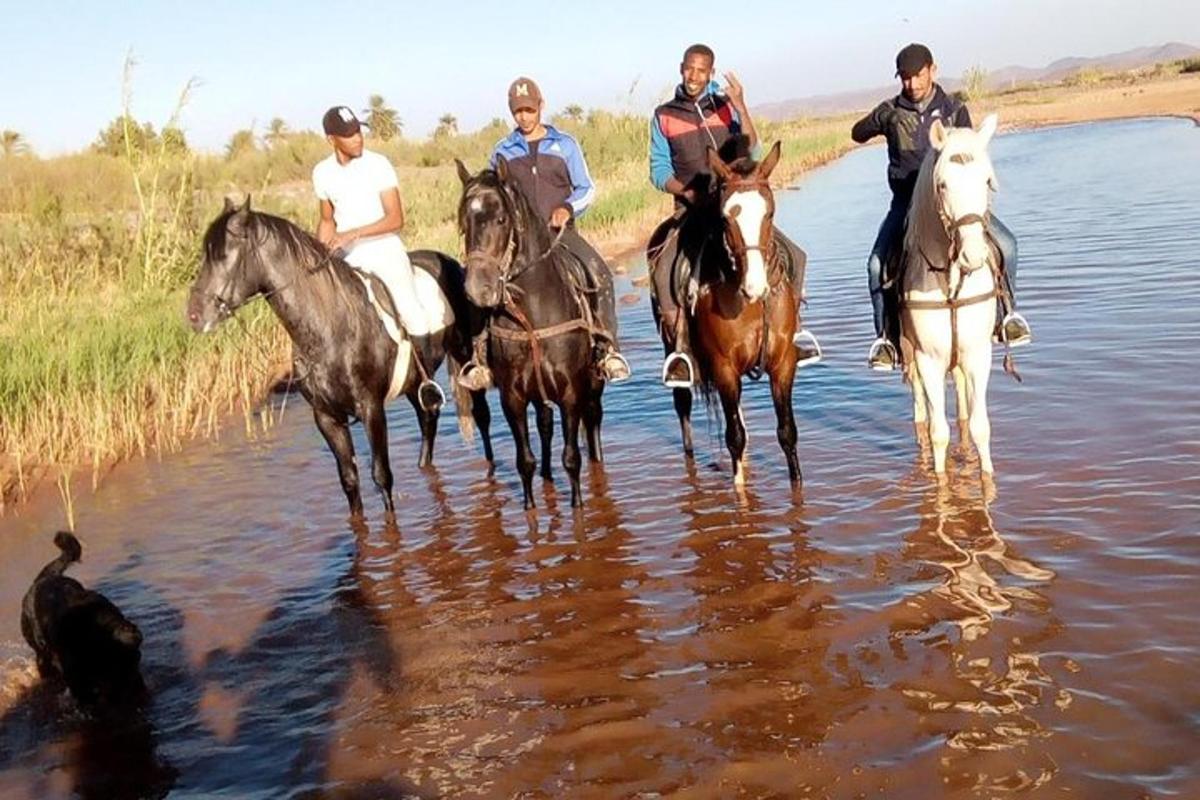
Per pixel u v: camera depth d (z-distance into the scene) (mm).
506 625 6441
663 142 8297
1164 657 5133
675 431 10141
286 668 6199
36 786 5203
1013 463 7961
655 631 6141
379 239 8578
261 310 14984
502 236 7211
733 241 6930
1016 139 47500
